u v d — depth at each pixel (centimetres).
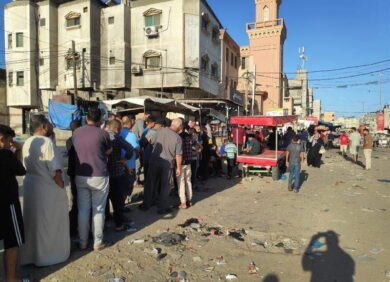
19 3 3141
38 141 446
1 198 385
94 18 2994
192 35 2833
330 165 1805
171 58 2861
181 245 550
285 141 1596
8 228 389
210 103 2352
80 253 500
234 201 875
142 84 2961
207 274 450
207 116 1980
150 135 805
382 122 6631
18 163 398
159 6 2894
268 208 809
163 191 727
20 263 451
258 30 4334
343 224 686
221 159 1355
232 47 4006
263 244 565
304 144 2166
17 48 3186
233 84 4109
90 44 2958
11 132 402
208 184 1116
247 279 438
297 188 1020
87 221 509
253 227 657
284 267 475
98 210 507
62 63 3123
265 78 4356
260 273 456
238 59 4319
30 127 474
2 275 429
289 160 1034
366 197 962
